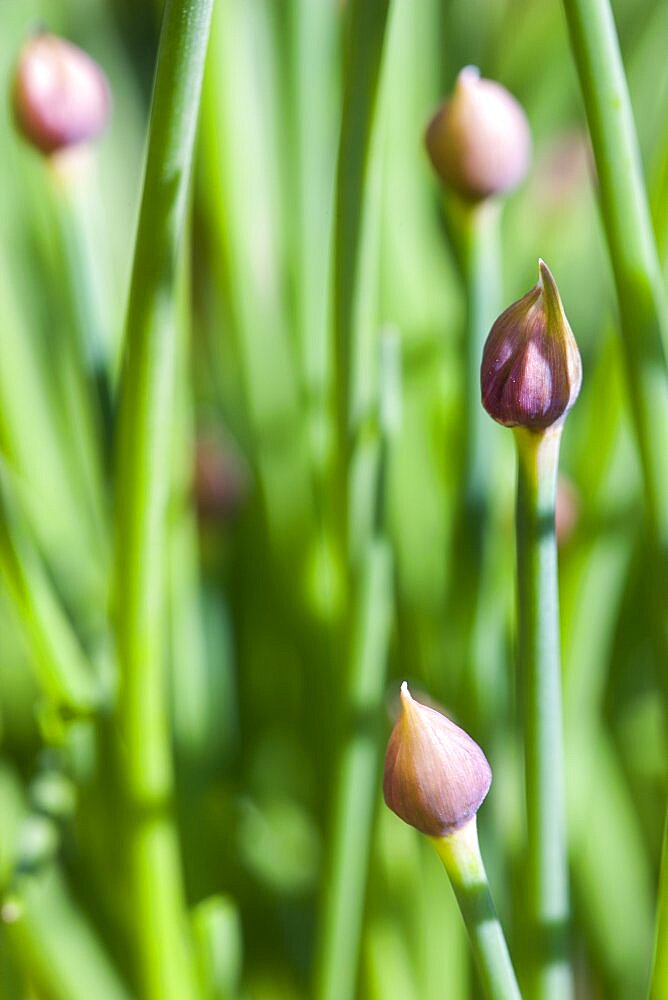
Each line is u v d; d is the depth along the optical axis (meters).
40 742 0.53
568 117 0.63
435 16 0.54
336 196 0.36
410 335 0.46
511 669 0.42
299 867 0.49
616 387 0.41
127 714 0.37
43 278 0.53
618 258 0.33
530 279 0.57
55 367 0.51
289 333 0.48
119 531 0.36
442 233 0.55
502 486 0.45
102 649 0.39
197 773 0.44
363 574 0.38
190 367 0.60
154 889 0.38
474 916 0.32
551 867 0.34
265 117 0.50
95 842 0.41
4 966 0.38
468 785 0.31
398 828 0.43
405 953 0.44
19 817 0.45
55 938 0.40
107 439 0.40
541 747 0.33
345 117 0.35
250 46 0.47
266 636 0.53
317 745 0.45
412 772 0.31
